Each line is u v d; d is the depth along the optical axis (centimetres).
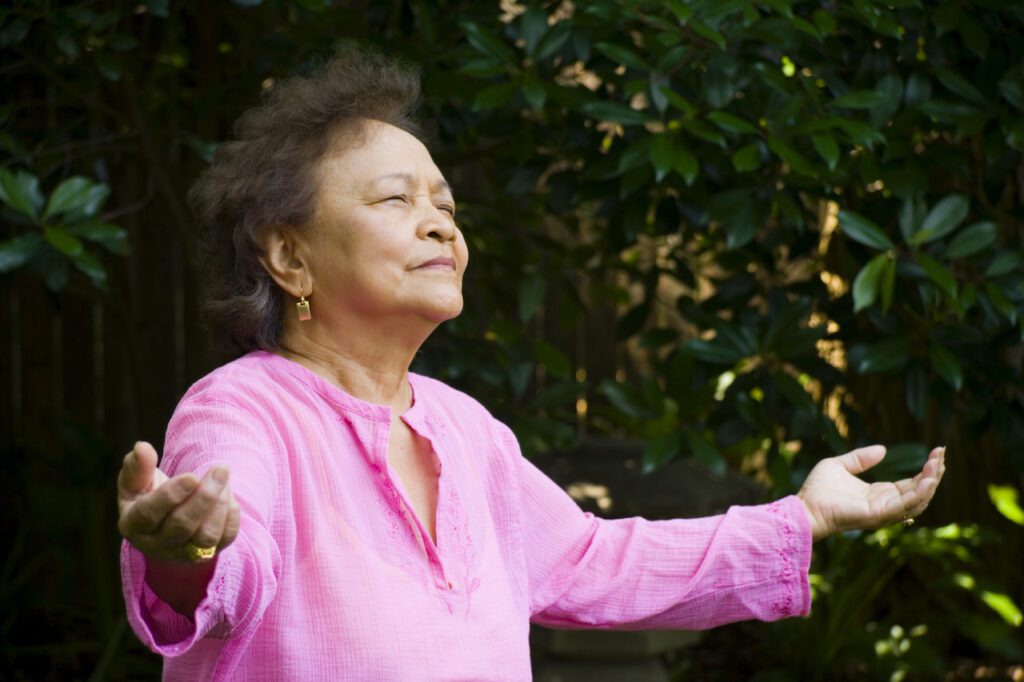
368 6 308
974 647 430
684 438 269
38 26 306
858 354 274
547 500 162
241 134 147
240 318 142
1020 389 283
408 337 140
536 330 487
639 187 276
